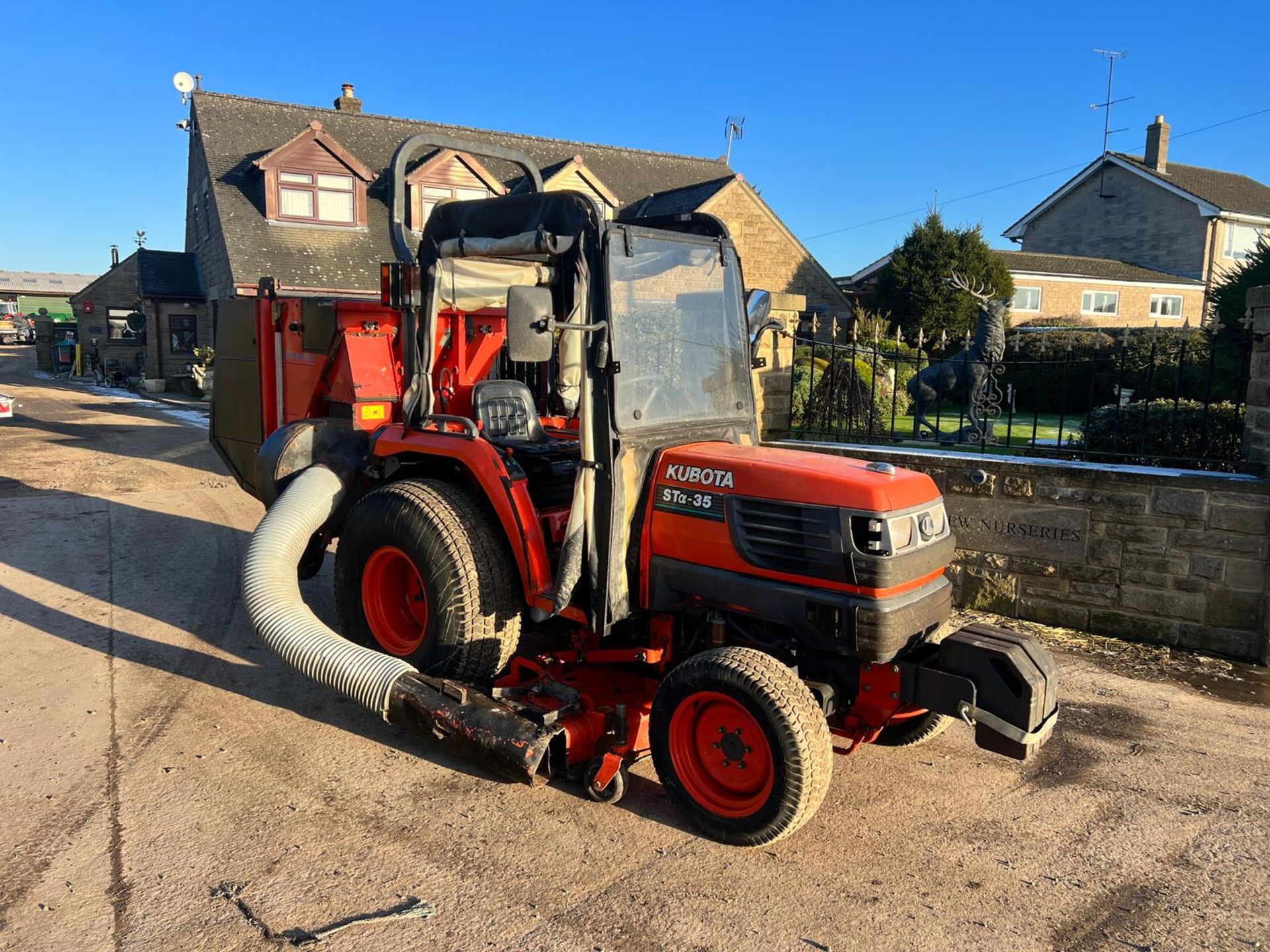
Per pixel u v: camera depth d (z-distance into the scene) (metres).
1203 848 3.43
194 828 3.39
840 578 3.23
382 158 22.62
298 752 4.02
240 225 19.41
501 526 4.25
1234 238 28.67
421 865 3.20
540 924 2.89
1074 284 26.70
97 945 2.73
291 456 5.52
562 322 3.72
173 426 15.62
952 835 3.50
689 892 3.09
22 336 51.62
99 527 7.97
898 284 21.72
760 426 7.16
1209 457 6.32
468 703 3.73
